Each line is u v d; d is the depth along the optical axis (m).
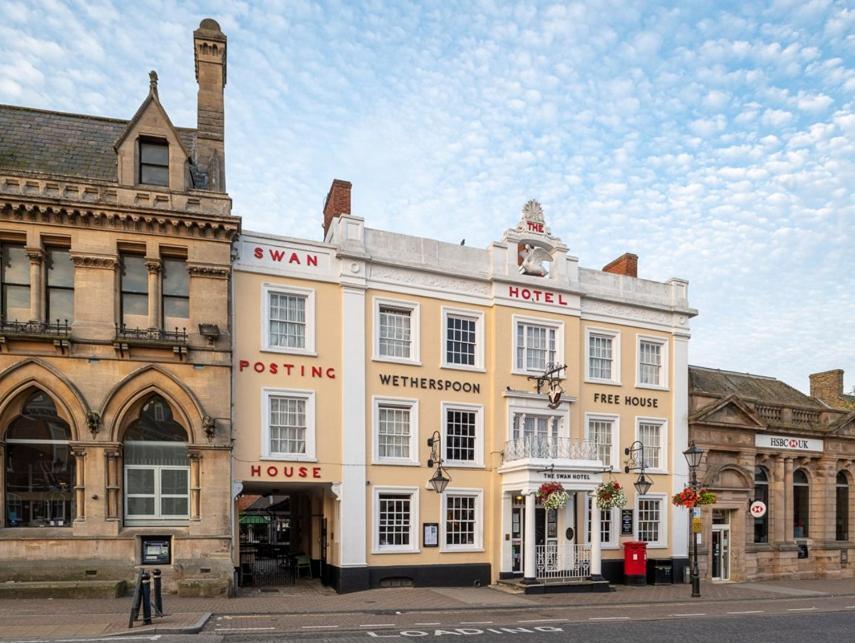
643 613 18.16
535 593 21.36
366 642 12.96
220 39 22.42
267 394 20.88
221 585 18.72
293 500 28.16
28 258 18.89
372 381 22.56
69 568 17.97
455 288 24.44
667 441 28.22
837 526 32.97
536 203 26.50
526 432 25.12
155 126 20.19
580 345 26.69
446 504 23.20
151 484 19.39
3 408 18.09
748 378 35.28
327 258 22.41
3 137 20.69
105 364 18.88
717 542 29.17
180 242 19.94
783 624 16.86
